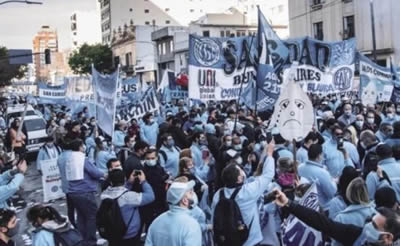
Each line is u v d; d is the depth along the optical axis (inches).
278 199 179.2
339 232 171.5
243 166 325.7
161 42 2800.2
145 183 258.2
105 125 442.0
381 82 610.2
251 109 589.6
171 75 910.4
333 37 1727.4
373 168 256.1
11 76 2974.9
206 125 538.0
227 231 208.2
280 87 398.9
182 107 812.6
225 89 479.2
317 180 252.8
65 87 975.0
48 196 486.9
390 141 353.4
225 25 2672.2
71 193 326.0
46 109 1122.0
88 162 328.5
